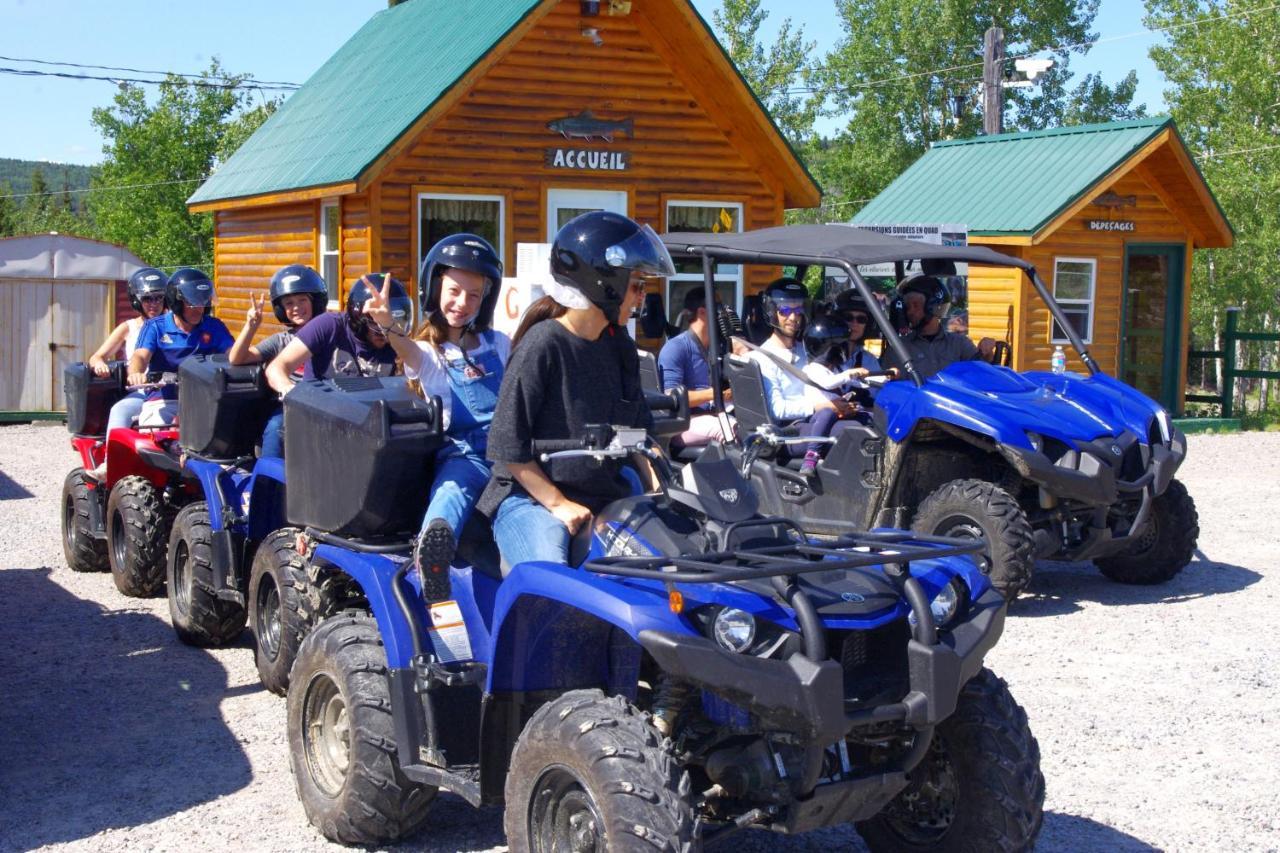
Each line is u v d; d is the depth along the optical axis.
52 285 20.77
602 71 15.10
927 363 9.14
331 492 4.95
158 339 8.62
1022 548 7.75
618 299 4.24
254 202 16.22
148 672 7.04
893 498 8.28
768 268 15.78
